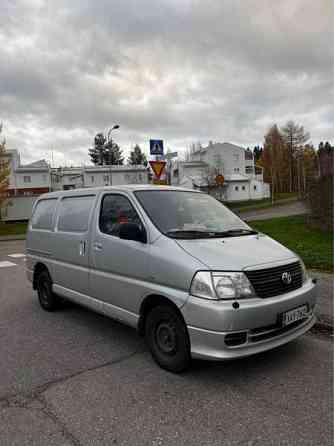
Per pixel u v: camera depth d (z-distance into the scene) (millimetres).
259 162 87000
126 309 4125
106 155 88062
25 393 3305
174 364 3566
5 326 5227
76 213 5207
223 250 3611
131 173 64000
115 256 4230
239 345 3209
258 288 3354
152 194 4461
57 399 3189
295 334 3641
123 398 3184
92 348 4344
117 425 2797
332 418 2844
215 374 3600
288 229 14062
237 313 3160
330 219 12164
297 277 3787
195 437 2639
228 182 64375
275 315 3383
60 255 5383
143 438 2637
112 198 4621
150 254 3770
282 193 76250
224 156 70812
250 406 3029
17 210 36750
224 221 4594
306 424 2771
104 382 3480
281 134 82812
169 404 3074
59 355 4152
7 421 2879
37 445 2578
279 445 2541
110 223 4492
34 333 4910
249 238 4156
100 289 4520
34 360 4023
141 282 3873
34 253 6207
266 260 3559
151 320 3785
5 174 29969
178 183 68750
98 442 2598
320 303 5449
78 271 4945
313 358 3941
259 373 3615
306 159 79000
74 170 71562
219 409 2990
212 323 3164
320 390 3275
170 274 3525
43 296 6086
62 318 5582
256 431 2697
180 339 3477
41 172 59250
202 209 4648
